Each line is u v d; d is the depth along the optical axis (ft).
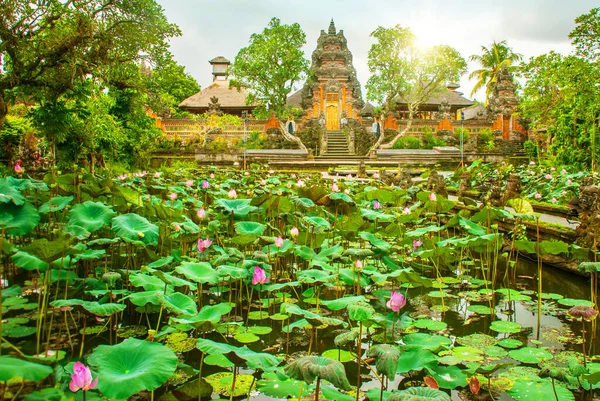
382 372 8.48
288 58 88.33
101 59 32.27
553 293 18.85
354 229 21.59
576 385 11.01
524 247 16.72
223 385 11.04
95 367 9.50
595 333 14.52
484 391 10.77
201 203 24.53
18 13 28.48
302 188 22.68
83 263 18.78
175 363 8.50
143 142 64.28
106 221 15.81
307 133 106.63
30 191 23.21
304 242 20.24
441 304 17.57
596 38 46.70
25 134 45.16
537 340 14.03
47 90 30.96
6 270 18.80
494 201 25.62
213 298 17.60
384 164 86.07
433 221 29.35
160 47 34.27
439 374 10.94
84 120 38.32
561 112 57.77
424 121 111.55
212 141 98.12
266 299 17.63
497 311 16.79
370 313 10.02
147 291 12.68
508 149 100.48
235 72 90.27
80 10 30.66
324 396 10.18
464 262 23.95
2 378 6.64
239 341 13.58
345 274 16.42
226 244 22.31
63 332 13.80
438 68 89.66
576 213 25.14
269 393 10.43
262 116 95.04
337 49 116.98
